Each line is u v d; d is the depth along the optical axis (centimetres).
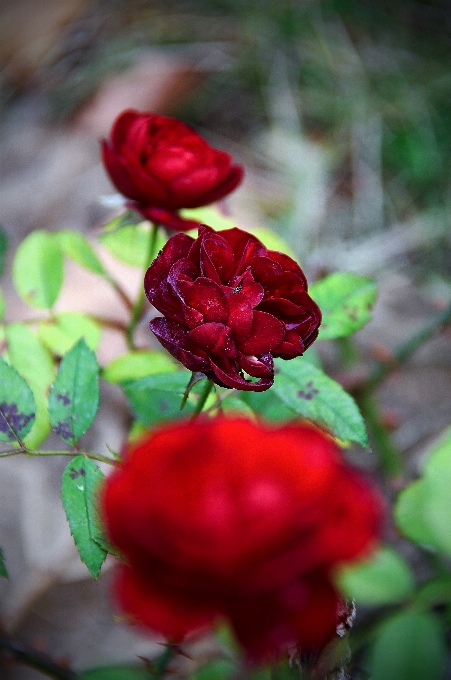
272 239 44
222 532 26
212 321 32
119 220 42
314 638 28
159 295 33
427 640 31
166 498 26
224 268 33
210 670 34
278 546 26
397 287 63
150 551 27
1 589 45
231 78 79
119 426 50
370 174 72
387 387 56
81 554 34
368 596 31
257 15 84
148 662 35
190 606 27
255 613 27
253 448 27
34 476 48
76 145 70
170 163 39
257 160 73
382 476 50
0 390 35
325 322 39
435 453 32
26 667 43
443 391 56
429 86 79
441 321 51
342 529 27
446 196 70
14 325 42
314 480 27
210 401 39
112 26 84
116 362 41
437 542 32
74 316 43
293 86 79
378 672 31
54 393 36
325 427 36
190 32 83
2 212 64
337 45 82
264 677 32
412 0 87
